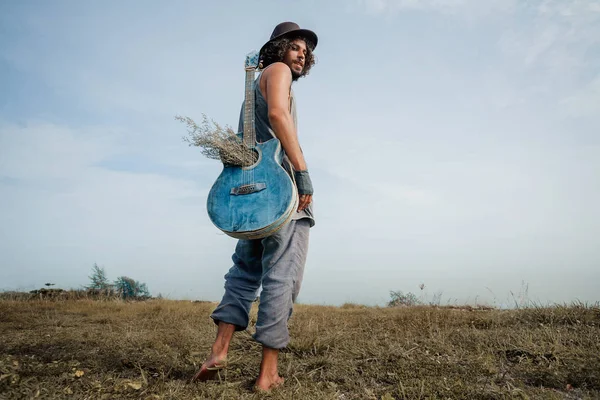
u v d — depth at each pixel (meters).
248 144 2.76
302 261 2.80
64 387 2.50
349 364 3.34
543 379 2.87
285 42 3.04
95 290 12.66
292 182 2.59
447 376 2.95
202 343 4.16
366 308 9.77
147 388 2.52
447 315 6.07
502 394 2.52
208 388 2.56
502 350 3.65
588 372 2.89
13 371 2.63
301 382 2.78
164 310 8.17
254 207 2.59
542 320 5.06
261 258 2.89
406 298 10.18
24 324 5.87
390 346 3.75
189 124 2.70
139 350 3.75
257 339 2.62
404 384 2.79
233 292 2.85
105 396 2.37
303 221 2.85
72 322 6.29
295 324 5.59
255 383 2.64
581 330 4.26
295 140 2.68
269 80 2.78
